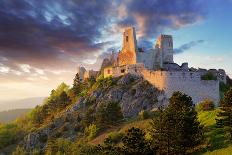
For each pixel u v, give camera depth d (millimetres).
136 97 167875
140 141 75688
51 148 137125
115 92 173750
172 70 180875
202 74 173375
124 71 189000
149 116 145500
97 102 174875
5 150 179125
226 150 82000
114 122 152750
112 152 79938
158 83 169750
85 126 160375
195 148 90125
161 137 84312
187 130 83875
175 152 84062
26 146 169750
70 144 134125
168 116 84688
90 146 120500
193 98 166375
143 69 179875
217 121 90562
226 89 175125
